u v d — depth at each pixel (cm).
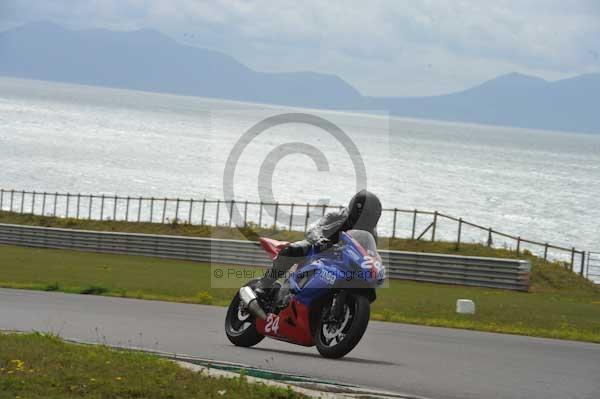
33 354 1220
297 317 1513
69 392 1039
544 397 1236
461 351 1739
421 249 5025
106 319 2064
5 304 2359
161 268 4575
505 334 2197
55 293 2938
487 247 5066
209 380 1131
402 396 1159
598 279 6556
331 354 1466
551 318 2962
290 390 1081
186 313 2384
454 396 1209
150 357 1249
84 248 5612
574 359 1698
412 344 1825
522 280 4169
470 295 3819
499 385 1316
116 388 1050
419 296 3631
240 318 1689
